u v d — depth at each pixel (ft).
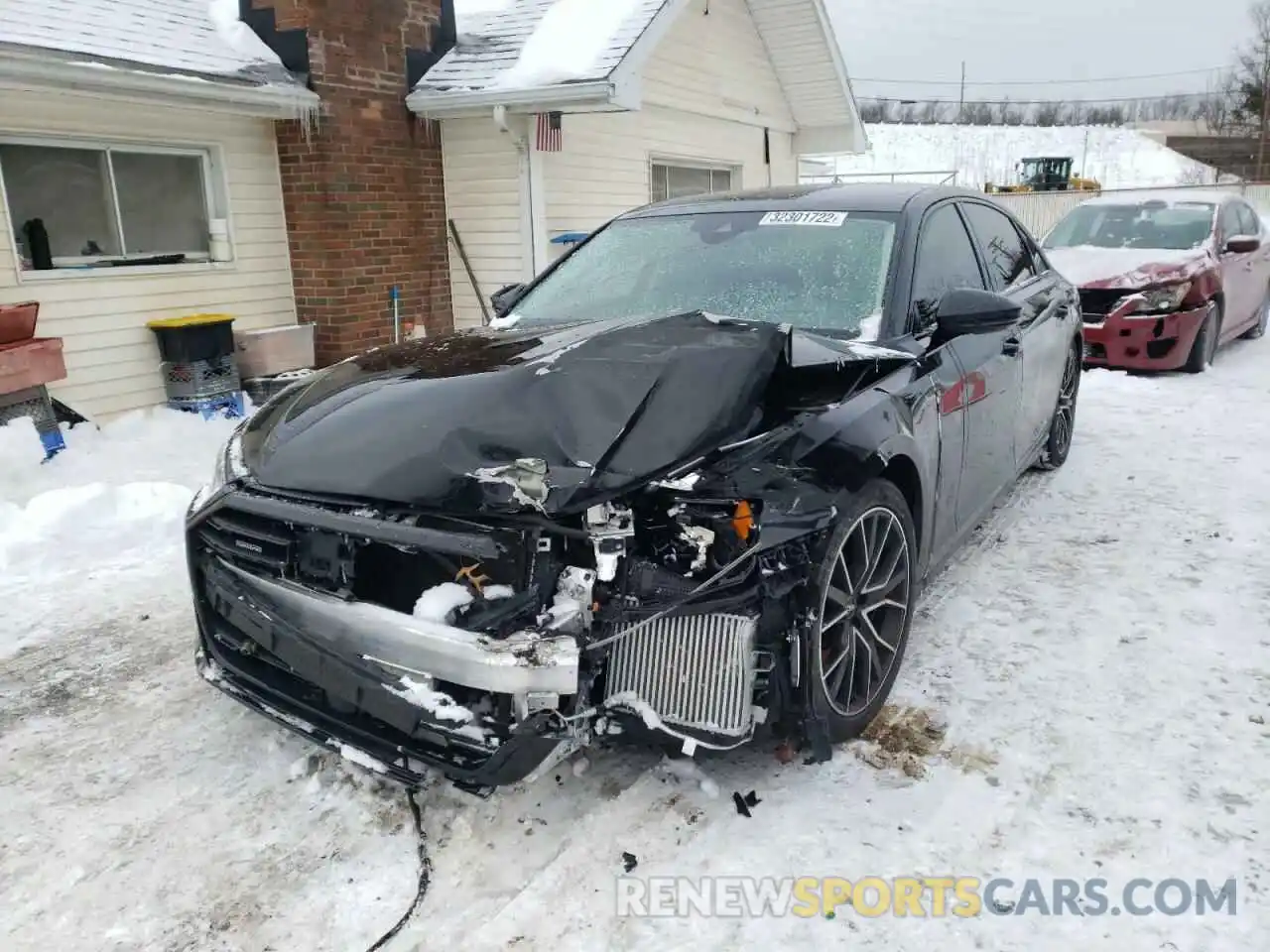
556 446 7.75
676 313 10.34
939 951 6.82
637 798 8.55
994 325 10.55
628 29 28.60
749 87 41.06
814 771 8.93
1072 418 19.01
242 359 26.78
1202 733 9.44
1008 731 9.54
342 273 28.32
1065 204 78.74
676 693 7.84
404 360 10.15
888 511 9.49
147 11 25.26
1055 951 6.80
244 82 24.49
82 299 23.67
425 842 8.12
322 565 8.09
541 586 7.45
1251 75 143.43
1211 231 29.99
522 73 28.30
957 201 13.93
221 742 9.78
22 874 7.85
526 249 30.35
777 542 7.77
